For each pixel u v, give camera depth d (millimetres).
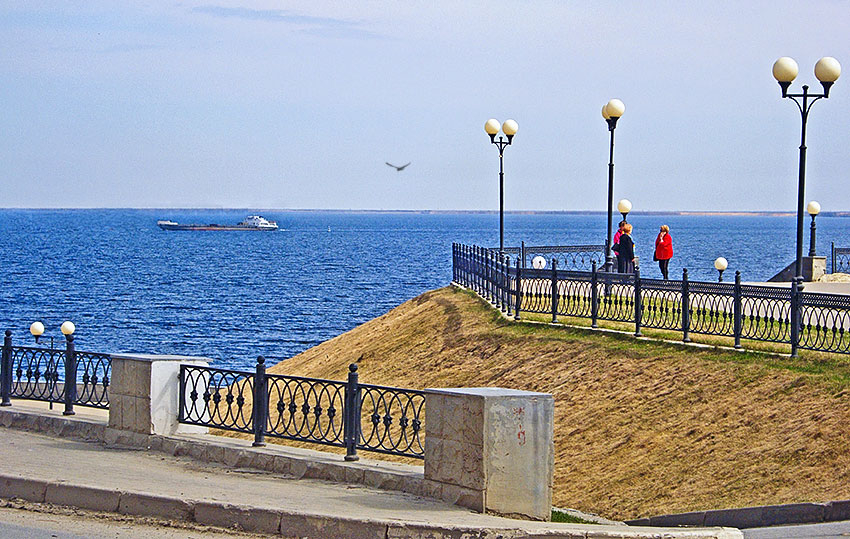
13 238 196125
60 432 17281
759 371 20438
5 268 107688
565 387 23172
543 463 12680
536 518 12602
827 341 21688
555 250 42812
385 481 13594
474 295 36156
